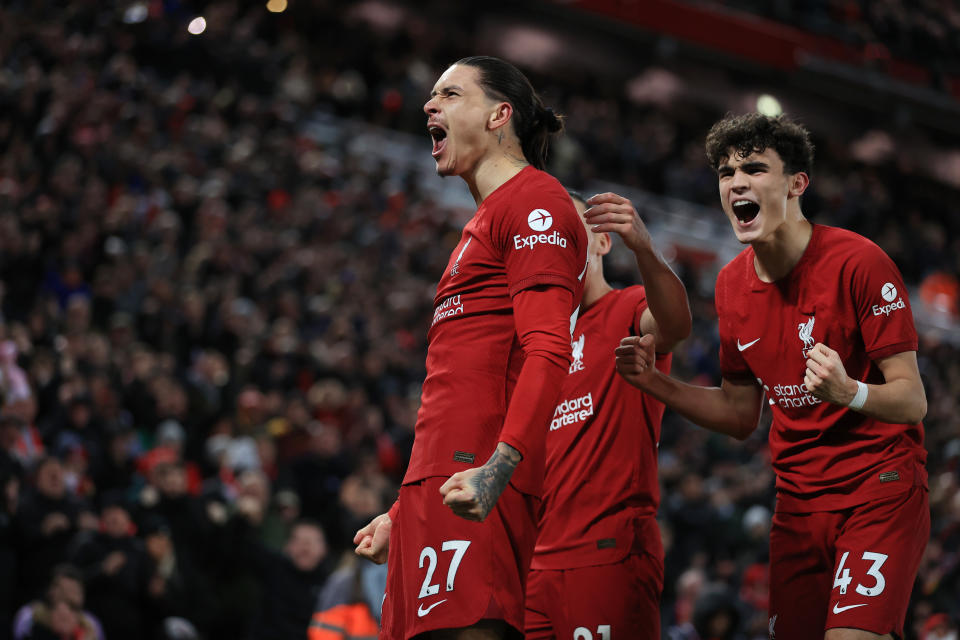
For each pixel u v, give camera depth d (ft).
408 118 68.03
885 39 96.84
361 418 32.86
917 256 81.41
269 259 42.75
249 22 65.36
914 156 96.94
